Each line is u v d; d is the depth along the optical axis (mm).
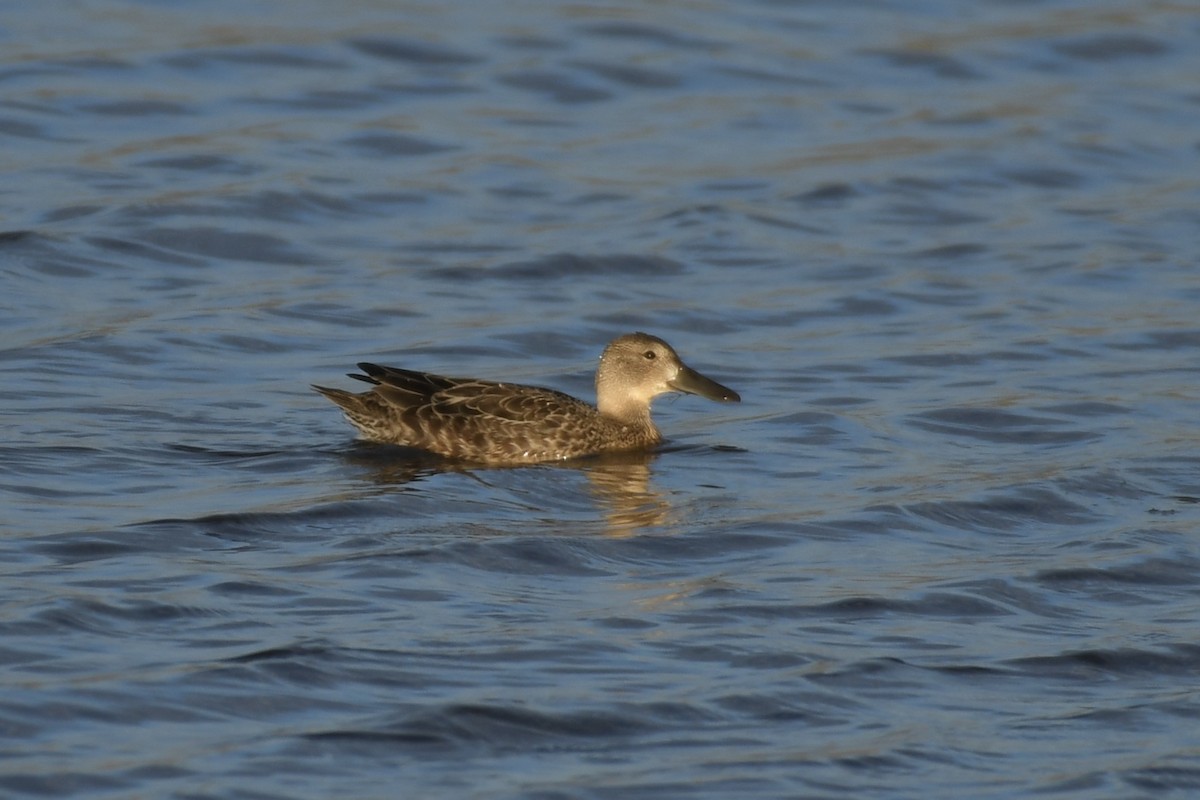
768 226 25484
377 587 13594
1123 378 20172
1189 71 32969
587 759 11078
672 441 18266
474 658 12375
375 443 17453
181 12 32812
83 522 14664
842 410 19047
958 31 34469
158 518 14828
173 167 26156
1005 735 11641
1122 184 27812
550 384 20109
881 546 15070
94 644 12289
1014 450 17828
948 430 18453
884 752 11297
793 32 34156
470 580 13930
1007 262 24422
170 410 18125
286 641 12422
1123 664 12781
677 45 33000
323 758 10891
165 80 29594
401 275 23125
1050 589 14180
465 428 17344
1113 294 23234
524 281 23203
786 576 14297
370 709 11531
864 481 16797
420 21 33156
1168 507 16109
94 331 20422
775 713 11797
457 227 24969
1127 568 14570
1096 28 34531
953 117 30312
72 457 16438
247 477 16219
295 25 32438
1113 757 11344
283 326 21141
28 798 10219
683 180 27078
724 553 14836
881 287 23344
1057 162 28469
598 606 13523
